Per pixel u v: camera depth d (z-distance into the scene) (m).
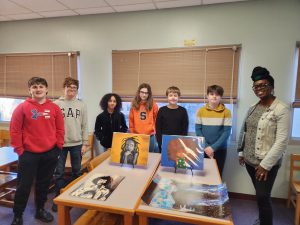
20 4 2.67
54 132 2.06
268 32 2.58
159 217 1.11
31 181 2.00
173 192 1.30
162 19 2.86
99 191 1.30
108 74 3.12
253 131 1.77
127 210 1.12
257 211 2.48
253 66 2.64
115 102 2.72
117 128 2.74
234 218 2.34
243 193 2.79
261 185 1.69
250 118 1.81
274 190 2.68
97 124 2.78
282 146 1.57
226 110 2.38
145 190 1.32
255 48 2.62
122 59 3.01
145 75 2.96
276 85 2.60
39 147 1.96
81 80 3.21
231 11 2.65
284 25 2.53
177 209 1.14
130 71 3.00
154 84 2.94
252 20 2.61
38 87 1.94
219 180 1.48
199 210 1.13
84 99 3.24
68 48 3.20
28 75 3.34
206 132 2.40
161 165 1.64
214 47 2.70
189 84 2.83
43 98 2.01
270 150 1.61
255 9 2.59
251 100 2.69
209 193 1.30
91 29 3.09
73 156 2.51
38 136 1.95
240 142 1.99
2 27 3.39
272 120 1.63
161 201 1.21
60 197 1.24
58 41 3.22
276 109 1.61
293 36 2.52
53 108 2.05
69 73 3.19
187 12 2.78
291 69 2.56
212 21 2.72
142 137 1.71
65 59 3.18
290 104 2.59
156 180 1.45
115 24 3.01
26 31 3.31
